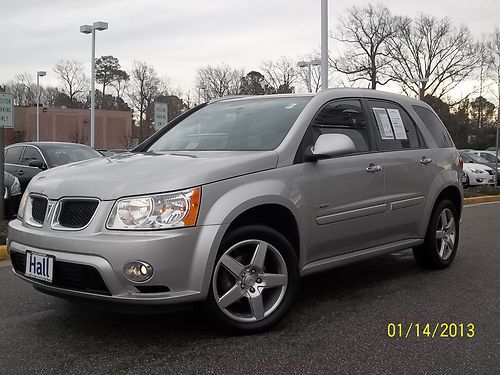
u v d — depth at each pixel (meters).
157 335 4.05
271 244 4.06
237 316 3.98
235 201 3.80
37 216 4.01
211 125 5.07
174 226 3.55
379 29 55.97
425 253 6.02
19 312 4.64
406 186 5.43
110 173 3.88
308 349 3.80
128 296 3.49
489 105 60.91
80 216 3.68
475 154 23.64
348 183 4.73
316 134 4.64
